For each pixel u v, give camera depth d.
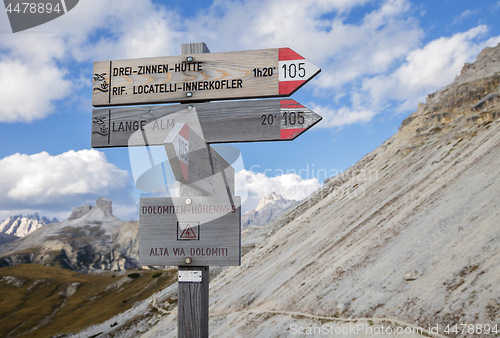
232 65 3.58
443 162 43.28
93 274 125.44
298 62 3.50
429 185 38.44
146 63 3.72
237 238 3.46
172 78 3.65
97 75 3.77
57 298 102.19
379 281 22.84
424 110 67.06
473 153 39.69
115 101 3.70
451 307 16.25
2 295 107.44
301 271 34.06
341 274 27.62
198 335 3.36
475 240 21.69
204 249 3.47
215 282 46.28
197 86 3.60
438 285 18.83
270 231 59.34
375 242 30.66
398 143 64.69
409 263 23.31
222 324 29.22
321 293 25.81
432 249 23.55
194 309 3.40
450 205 29.39
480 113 49.69
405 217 32.91
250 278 39.50
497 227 21.56
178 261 3.47
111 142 3.66
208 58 3.62
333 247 36.34
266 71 3.52
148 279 94.38
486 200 26.11
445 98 62.25
